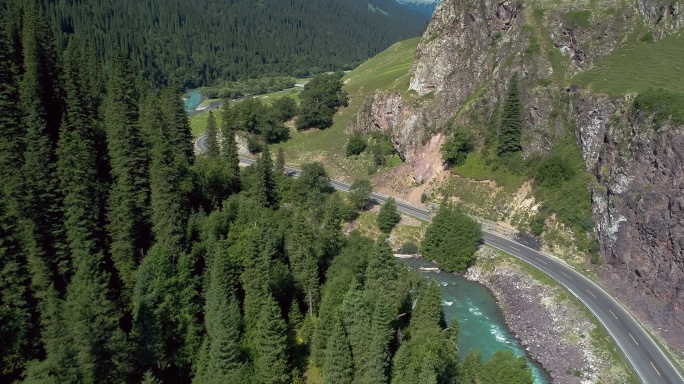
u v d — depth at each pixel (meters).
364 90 178.00
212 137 111.31
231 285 56.06
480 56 128.75
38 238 56.09
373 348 45.97
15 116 63.84
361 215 113.06
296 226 66.75
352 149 145.62
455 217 97.50
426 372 43.19
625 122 85.88
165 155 67.38
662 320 68.44
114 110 72.56
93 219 61.88
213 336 49.88
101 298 45.00
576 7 112.88
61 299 51.25
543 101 106.62
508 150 109.75
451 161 117.62
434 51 136.75
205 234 65.12
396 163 136.25
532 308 76.62
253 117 158.25
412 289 61.88
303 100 170.12
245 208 78.69
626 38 106.81
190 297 56.03
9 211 55.34
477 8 129.50
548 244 92.44
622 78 95.88
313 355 52.59
